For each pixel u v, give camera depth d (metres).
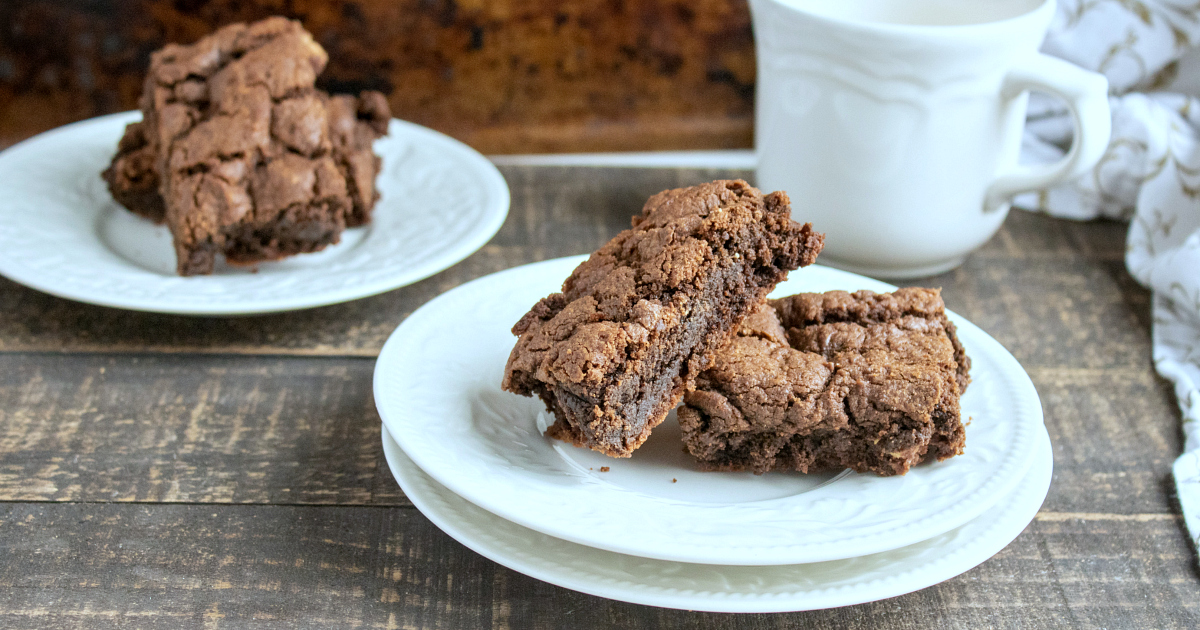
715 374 0.43
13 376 0.48
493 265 0.55
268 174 0.52
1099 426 0.48
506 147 0.68
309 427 0.46
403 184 0.57
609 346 0.41
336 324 0.51
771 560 0.38
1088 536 0.43
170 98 0.53
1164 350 0.51
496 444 0.42
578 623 0.40
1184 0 0.58
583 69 0.67
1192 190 0.56
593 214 0.59
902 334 0.44
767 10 0.51
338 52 0.66
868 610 0.41
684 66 0.68
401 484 0.41
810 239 0.44
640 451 0.44
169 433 0.46
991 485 0.41
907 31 0.49
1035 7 0.51
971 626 0.40
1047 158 0.60
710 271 0.43
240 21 0.65
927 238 0.53
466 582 0.41
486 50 0.67
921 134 0.51
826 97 0.51
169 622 0.39
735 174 0.62
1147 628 0.40
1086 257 0.57
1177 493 0.44
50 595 0.40
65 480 0.44
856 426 0.42
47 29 0.64
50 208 0.54
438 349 0.46
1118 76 0.60
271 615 0.40
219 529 0.42
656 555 0.38
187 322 0.51
